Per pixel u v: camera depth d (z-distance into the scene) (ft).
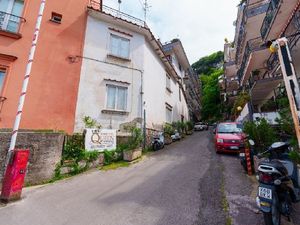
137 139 32.71
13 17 30.81
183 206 13.52
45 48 32.09
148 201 14.66
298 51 29.78
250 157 20.94
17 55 29.58
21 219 12.62
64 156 24.32
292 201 10.99
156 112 47.62
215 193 15.57
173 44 73.61
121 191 17.16
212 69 202.69
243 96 58.65
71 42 34.83
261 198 9.84
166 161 28.32
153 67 48.37
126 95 38.22
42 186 19.81
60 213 13.32
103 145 29.22
